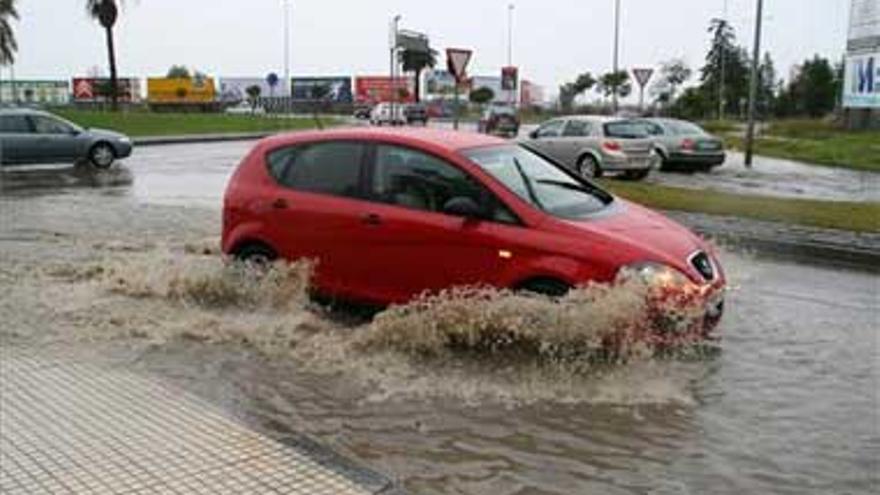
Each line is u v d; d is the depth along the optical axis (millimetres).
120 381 6164
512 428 5453
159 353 6906
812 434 5391
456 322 6707
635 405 5832
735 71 74625
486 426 5484
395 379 6324
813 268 10297
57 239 12273
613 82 55438
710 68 76312
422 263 7320
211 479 4602
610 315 6387
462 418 5613
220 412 5578
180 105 80312
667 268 6516
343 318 7758
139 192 18531
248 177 8500
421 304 7047
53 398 5789
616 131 23156
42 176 22172
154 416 5484
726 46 73625
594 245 6625
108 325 7629
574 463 4961
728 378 6371
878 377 6434
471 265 7070
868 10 29109
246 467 4746
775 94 79375
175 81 80438
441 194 7363
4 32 74562
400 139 7727
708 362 6715
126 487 4508
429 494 4574
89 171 23672
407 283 7445
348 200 7820
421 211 7398
